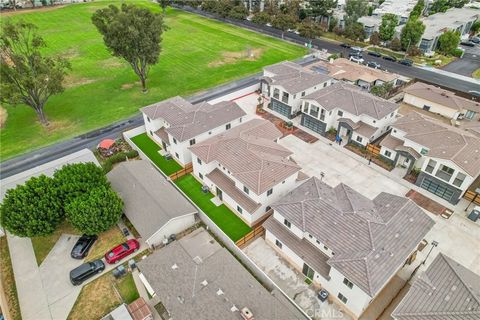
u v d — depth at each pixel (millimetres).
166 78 69375
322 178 42156
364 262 25703
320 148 47875
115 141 49094
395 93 63125
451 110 53531
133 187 36875
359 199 32219
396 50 84625
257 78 69688
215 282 27141
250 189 33969
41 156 46500
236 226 35938
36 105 50969
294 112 54844
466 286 24312
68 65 51219
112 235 34656
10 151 47688
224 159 37500
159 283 27422
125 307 26750
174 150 44562
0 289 28906
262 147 38750
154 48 58969
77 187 33000
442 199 39031
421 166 42156
